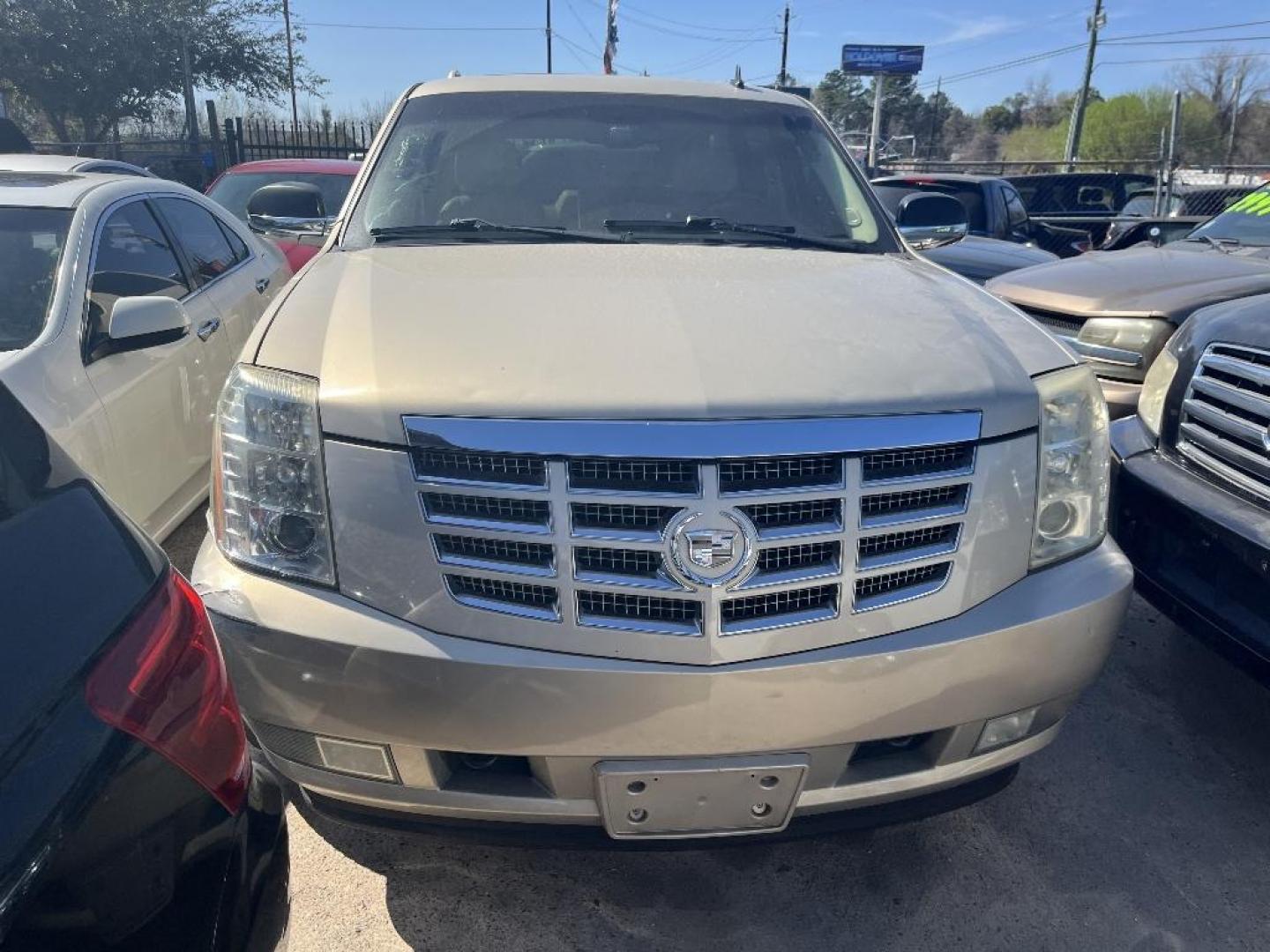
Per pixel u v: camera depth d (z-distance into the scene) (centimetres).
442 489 187
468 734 189
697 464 184
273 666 192
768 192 333
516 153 333
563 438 184
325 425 193
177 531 431
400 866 253
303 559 195
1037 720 219
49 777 115
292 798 223
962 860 259
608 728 188
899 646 195
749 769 193
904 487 195
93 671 127
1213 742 314
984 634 201
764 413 189
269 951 153
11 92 2556
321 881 247
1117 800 284
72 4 2492
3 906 106
